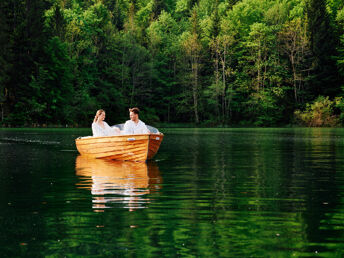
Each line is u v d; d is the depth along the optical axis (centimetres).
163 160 1179
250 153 1388
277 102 5862
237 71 6353
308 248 379
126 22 7256
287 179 789
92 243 394
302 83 5934
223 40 6266
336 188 686
